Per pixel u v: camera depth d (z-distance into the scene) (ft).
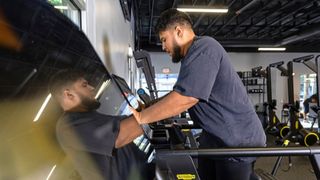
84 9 7.04
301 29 32.09
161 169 3.65
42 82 2.85
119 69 14.64
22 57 2.51
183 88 4.32
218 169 5.52
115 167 3.54
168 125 8.91
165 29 5.21
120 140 3.46
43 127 2.80
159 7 26.84
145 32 39.68
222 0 23.62
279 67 24.18
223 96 5.06
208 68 4.49
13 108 2.37
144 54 13.96
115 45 13.01
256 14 25.94
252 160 5.38
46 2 2.89
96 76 4.45
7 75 2.31
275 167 10.00
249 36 38.60
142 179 4.03
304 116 32.24
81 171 3.12
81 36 3.93
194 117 5.59
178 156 3.78
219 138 5.31
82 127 3.27
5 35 2.27
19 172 2.38
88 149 3.21
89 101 3.76
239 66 43.19
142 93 10.66
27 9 2.55
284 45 39.52
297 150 4.00
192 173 3.66
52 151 2.88
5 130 2.26
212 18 29.32
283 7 23.81
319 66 19.57
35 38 2.72
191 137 7.54
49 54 3.00
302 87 39.96
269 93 26.05
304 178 15.11
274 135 24.45
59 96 3.15
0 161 2.19
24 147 2.47
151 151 4.86
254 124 5.41
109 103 4.98
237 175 5.33
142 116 3.90
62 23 3.30
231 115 5.18
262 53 43.19
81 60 3.88
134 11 28.35
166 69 42.57
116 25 13.67
